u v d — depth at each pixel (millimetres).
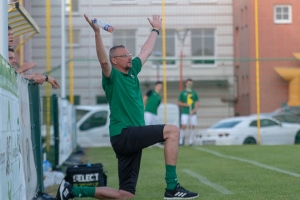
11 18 19406
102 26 12820
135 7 46312
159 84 36938
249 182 17312
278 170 20547
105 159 28828
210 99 45156
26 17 19125
